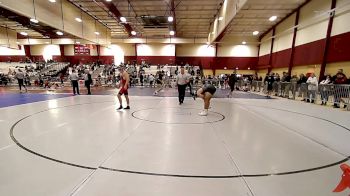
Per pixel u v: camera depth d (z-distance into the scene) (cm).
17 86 1830
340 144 403
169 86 1983
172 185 245
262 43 2370
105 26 2319
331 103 969
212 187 243
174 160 312
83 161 302
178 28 2345
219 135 440
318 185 253
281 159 325
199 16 1886
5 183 243
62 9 1438
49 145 363
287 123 570
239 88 1950
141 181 252
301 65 1514
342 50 1086
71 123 518
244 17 1725
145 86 2017
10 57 2859
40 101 903
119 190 232
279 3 1438
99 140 393
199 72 2264
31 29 2059
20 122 524
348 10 1041
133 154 330
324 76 1213
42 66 2300
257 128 507
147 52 2775
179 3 1559
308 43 1409
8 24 2056
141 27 2273
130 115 624
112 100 955
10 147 353
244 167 295
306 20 1426
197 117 616
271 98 1191
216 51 2614
